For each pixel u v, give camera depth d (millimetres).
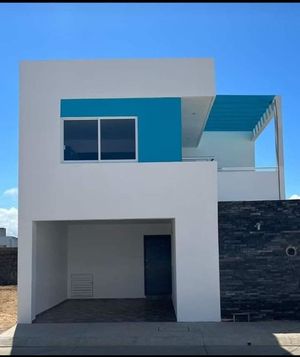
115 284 17078
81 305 15172
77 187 12391
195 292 12023
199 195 12289
